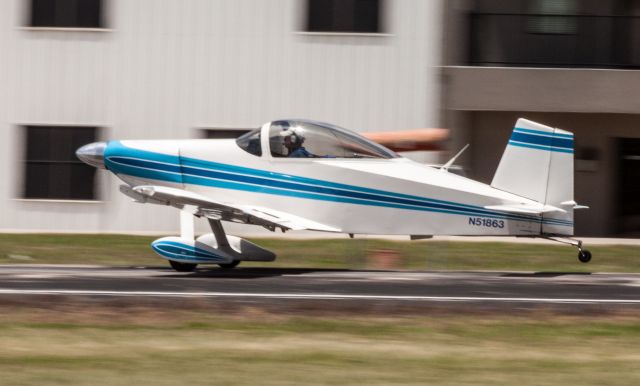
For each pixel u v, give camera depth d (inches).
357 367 1163.3
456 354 1235.9
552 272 2228.1
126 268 2059.5
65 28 3348.9
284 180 1898.4
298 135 1900.8
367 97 3282.5
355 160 1886.1
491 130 3476.9
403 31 3265.3
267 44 3299.7
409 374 1133.7
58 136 3400.6
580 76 3208.7
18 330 1348.4
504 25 3422.7
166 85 3329.2
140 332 1342.3
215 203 1862.7
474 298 1574.8
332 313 1454.2
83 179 3412.9
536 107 3223.4
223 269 2020.2
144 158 1967.3
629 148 3508.9
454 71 3235.7
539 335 1350.9
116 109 3351.4
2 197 3415.4
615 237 3472.0
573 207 1855.3
